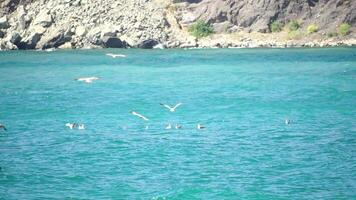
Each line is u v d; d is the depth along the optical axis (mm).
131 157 79938
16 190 69125
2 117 103125
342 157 79000
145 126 95938
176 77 140750
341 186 69438
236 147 83750
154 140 87562
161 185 70125
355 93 119875
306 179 71500
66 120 100438
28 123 98625
